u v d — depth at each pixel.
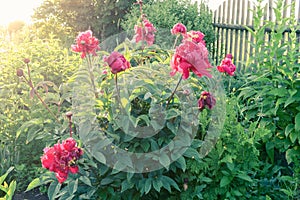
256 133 2.90
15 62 4.07
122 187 2.53
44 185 3.68
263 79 3.43
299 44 3.50
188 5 7.55
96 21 9.72
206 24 7.36
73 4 9.68
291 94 3.23
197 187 2.69
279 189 3.10
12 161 3.75
